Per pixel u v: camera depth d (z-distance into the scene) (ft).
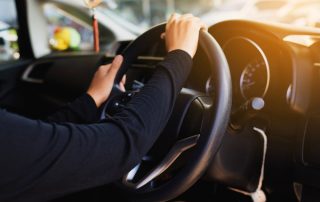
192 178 1.91
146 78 3.45
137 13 19.21
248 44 3.19
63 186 1.35
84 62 6.35
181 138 2.14
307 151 3.05
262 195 3.22
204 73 3.22
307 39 2.88
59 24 8.07
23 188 1.25
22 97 7.23
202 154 1.89
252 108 2.67
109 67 2.37
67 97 6.73
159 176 2.22
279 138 3.31
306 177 3.11
